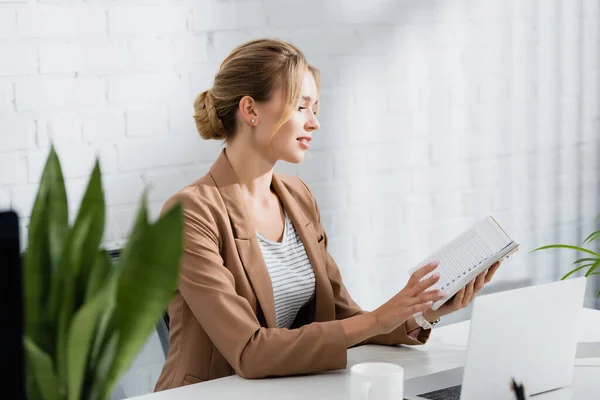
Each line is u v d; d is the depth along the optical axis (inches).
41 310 43.5
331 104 126.5
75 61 105.0
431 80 136.5
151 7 109.9
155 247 40.8
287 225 94.7
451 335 94.1
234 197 89.1
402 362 84.4
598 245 161.0
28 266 43.8
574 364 82.4
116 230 109.0
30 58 102.0
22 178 102.7
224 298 83.0
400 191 135.3
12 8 100.3
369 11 129.0
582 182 157.3
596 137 158.1
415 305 81.0
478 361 67.9
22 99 101.9
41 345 43.3
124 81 108.7
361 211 131.3
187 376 86.2
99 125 107.3
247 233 88.5
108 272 44.4
